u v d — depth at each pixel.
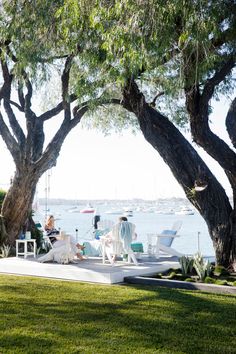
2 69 15.69
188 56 10.05
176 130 12.80
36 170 16.70
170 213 121.38
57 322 7.55
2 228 17.20
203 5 8.84
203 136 11.27
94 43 10.84
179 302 8.98
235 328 7.29
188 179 12.41
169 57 10.43
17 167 16.84
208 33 8.91
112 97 13.56
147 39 9.00
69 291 10.04
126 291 10.05
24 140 16.94
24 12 12.31
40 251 17.78
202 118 11.16
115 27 9.05
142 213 133.38
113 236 12.80
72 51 11.35
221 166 11.53
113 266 12.54
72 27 10.38
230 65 10.92
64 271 11.95
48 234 16.67
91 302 8.97
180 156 12.49
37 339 6.67
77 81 11.91
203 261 11.47
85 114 16.80
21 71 14.10
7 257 16.34
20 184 16.89
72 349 6.26
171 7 8.62
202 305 8.74
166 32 9.05
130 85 12.33
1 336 6.79
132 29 8.79
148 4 8.70
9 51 14.43
